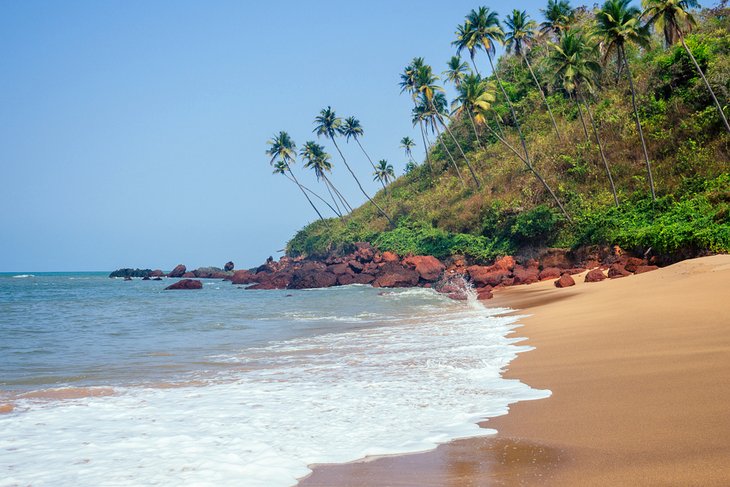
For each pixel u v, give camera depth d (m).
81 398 8.45
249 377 10.04
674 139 41.22
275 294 46.72
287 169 79.31
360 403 7.47
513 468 4.56
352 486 4.37
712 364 7.66
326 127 75.69
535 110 62.88
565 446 5.04
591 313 15.66
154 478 4.71
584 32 54.59
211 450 5.50
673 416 5.56
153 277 109.38
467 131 73.00
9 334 19.30
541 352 10.77
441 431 5.89
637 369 8.03
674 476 4.04
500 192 54.16
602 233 36.41
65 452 5.55
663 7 33.03
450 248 50.78
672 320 11.96
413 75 65.81
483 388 8.09
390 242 59.09
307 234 85.69
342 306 30.39
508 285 36.59
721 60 41.81
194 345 15.60
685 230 27.66
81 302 39.91
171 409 7.50
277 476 4.68
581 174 46.31
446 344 13.20
